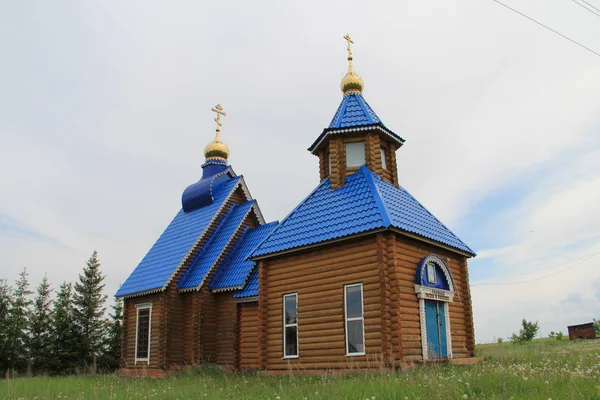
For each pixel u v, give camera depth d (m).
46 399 12.60
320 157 21.38
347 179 19.41
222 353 24.56
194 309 24.94
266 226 27.42
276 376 16.62
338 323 16.20
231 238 27.27
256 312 22.91
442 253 18.50
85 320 41.56
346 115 20.58
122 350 28.25
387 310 14.99
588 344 31.97
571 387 8.09
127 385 16.19
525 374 10.53
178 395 12.19
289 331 17.73
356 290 16.14
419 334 15.91
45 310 41.91
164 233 31.28
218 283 25.42
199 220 29.20
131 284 28.41
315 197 19.69
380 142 20.20
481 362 16.31
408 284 16.11
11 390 14.36
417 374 11.23
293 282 17.88
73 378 22.12
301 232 18.12
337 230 16.78
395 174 20.41
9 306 39.81
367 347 15.32
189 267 26.66
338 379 12.30
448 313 17.58
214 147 32.91
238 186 30.41
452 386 8.96
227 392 12.02
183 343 25.55
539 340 57.47
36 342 39.53
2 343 37.47
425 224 18.22
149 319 26.78
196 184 31.38
